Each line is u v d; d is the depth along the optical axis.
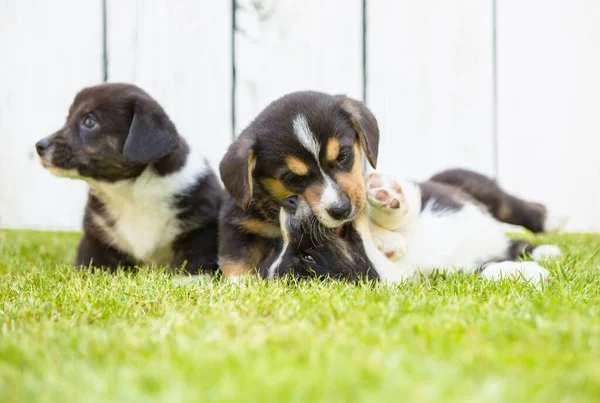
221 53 1.97
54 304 1.07
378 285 1.10
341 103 1.21
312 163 1.18
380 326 0.97
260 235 1.23
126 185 1.31
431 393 0.69
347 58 1.99
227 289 1.10
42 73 2.00
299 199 1.18
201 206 1.32
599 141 2.01
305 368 0.78
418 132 2.02
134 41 1.99
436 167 2.02
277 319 1.00
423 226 1.20
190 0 1.97
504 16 2.01
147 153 1.28
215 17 1.97
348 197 1.16
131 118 1.31
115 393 0.72
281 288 1.08
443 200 1.24
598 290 1.09
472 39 2.01
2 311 1.07
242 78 1.98
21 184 2.00
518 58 2.02
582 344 0.89
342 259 1.14
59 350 0.94
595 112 2.01
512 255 1.26
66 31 1.99
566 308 1.01
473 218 1.24
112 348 0.92
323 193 1.16
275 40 1.98
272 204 1.21
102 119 1.30
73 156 1.30
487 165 2.03
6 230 1.75
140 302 1.07
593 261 1.27
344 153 1.19
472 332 0.94
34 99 2.00
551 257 1.23
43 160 1.30
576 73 2.01
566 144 2.02
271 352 0.86
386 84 2.01
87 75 1.99
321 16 1.98
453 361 0.81
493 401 0.68
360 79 2.00
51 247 1.49
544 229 1.41
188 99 1.97
